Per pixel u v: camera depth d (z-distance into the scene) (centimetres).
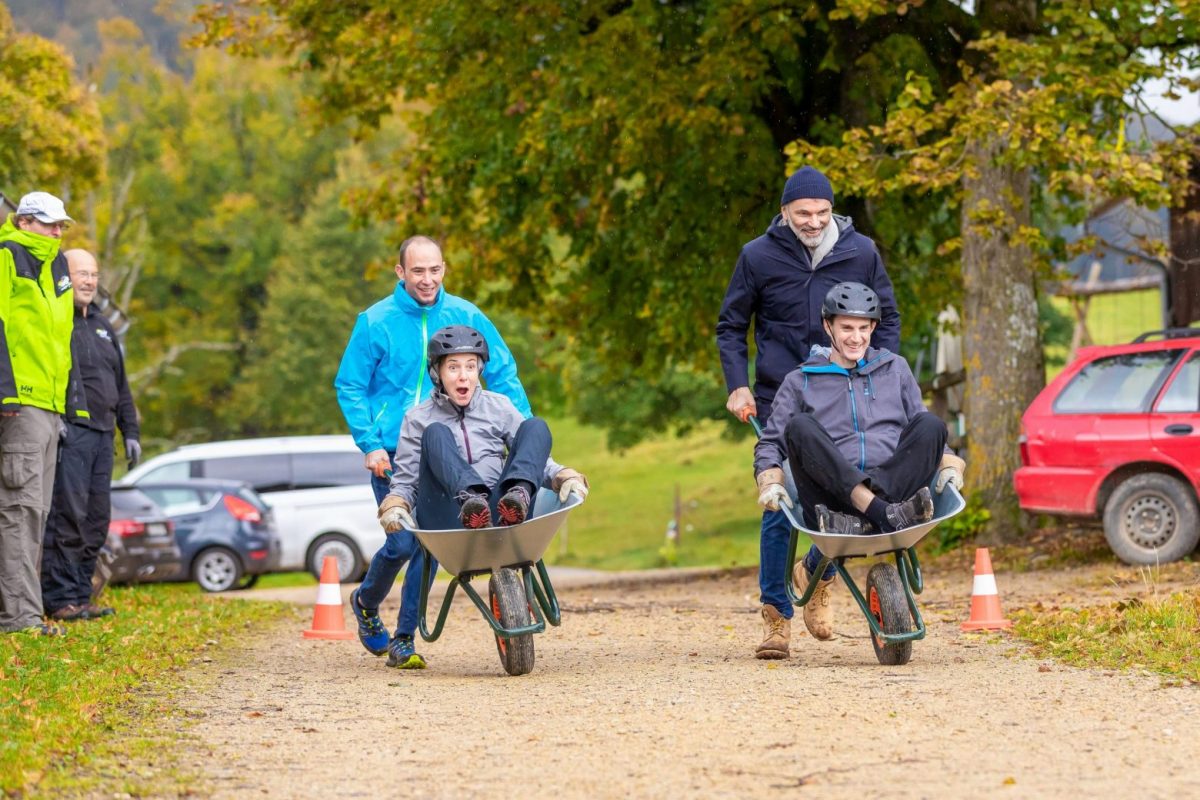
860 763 1730
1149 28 5744
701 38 6291
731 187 7062
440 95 7381
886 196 6975
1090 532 5562
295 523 8781
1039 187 7562
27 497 3117
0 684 2331
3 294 3095
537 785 1667
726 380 2764
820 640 2858
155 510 7469
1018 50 5297
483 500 2392
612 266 7794
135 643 3006
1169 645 2569
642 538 16725
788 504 2462
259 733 2020
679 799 1578
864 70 6406
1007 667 2512
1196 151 5594
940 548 5747
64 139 10544
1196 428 4581
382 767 1781
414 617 2816
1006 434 5747
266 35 7644
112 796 1616
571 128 6762
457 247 7825
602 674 2586
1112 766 1702
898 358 2562
